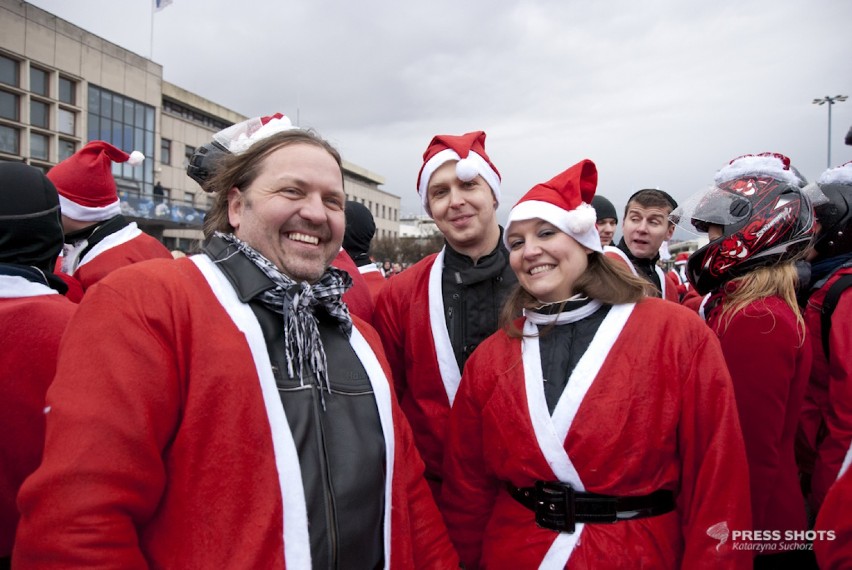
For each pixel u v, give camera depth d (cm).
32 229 157
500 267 234
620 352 163
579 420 159
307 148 141
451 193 232
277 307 130
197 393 112
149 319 113
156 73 2633
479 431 186
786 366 185
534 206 177
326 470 124
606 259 182
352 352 148
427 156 249
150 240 299
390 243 4328
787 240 199
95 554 97
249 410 115
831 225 243
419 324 238
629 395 158
